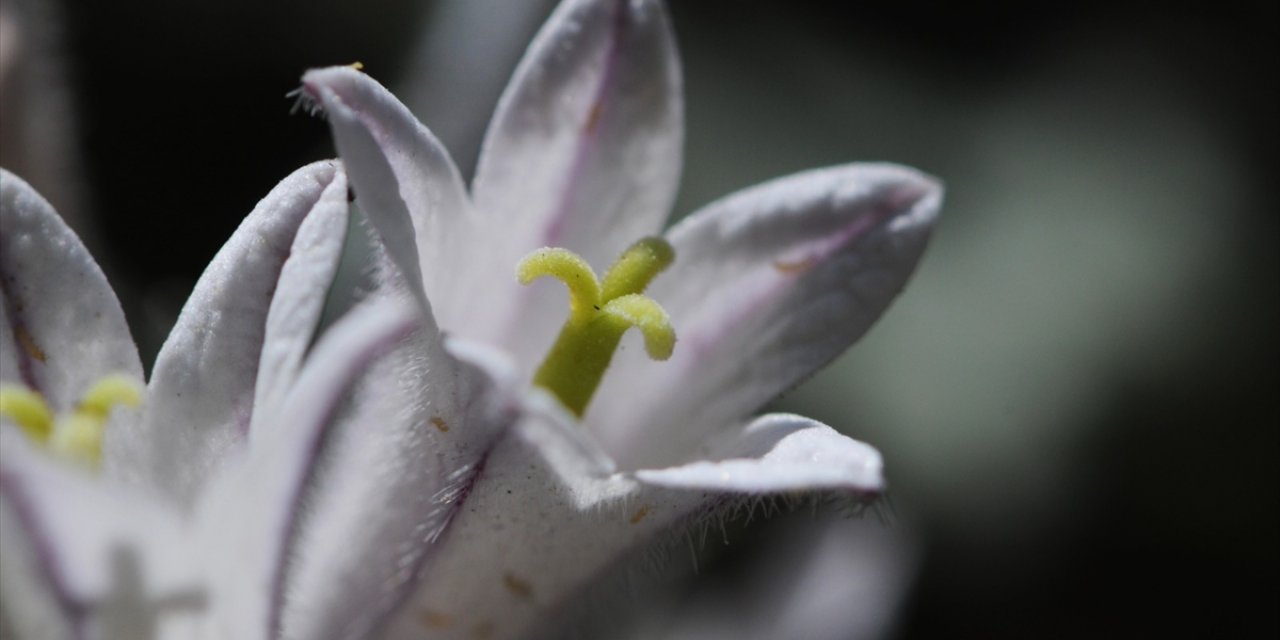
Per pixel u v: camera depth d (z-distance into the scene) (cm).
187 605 7
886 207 8
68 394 7
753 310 8
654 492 7
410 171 7
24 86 8
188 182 12
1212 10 12
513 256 8
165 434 7
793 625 9
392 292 7
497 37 9
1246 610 11
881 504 7
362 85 7
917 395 10
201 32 12
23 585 7
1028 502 10
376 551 7
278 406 7
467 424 7
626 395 8
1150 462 11
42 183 8
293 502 7
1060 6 12
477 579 7
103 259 9
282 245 7
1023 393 10
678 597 9
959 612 11
